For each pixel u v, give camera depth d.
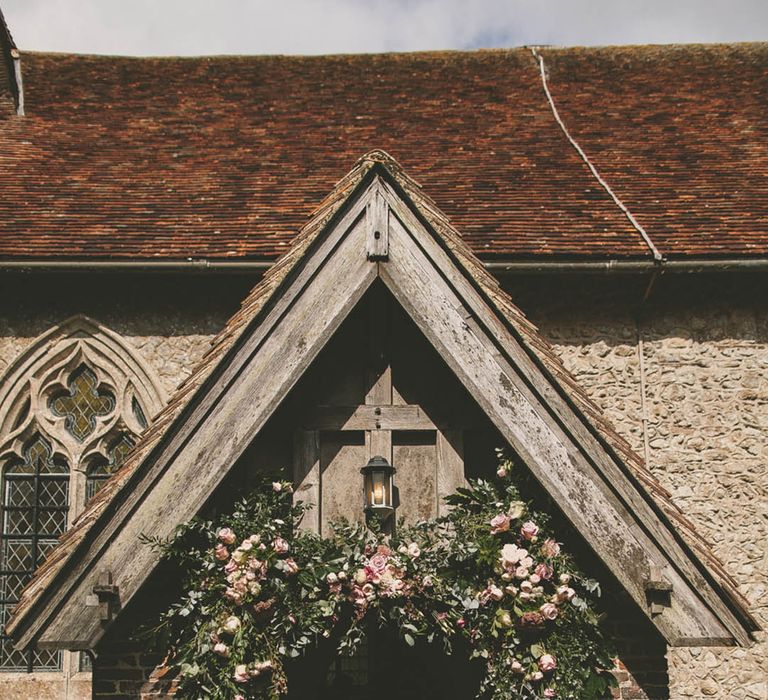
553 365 5.40
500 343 5.16
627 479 4.98
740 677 8.22
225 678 4.75
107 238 8.77
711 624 4.86
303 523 5.27
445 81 12.18
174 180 9.85
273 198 9.45
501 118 11.23
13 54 11.74
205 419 5.02
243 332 5.11
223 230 8.91
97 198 9.47
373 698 6.02
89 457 8.83
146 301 8.91
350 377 5.48
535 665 4.84
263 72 12.41
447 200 9.30
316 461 5.34
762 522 8.59
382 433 5.39
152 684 5.25
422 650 5.80
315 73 12.37
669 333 8.93
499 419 5.10
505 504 5.12
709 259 8.66
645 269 8.63
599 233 8.87
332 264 5.29
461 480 5.34
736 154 10.37
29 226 8.94
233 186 9.70
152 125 11.16
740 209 9.28
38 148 10.46
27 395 8.88
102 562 4.86
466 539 5.05
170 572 5.23
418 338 5.54
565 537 5.20
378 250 5.30
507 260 8.55
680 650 8.27
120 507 4.90
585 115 11.34
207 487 4.95
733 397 8.82
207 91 11.98
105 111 11.43
